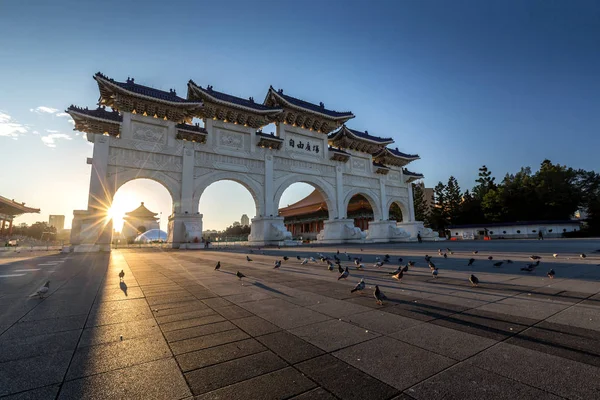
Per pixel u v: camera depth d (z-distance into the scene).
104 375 3.18
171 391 2.84
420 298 6.55
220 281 9.38
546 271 10.21
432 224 75.56
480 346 3.81
